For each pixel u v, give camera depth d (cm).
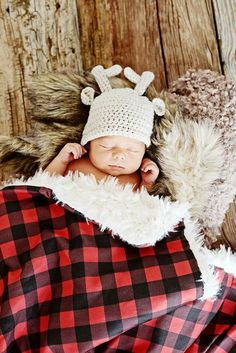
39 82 146
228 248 145
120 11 163
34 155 145
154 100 141
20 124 157
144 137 136
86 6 163
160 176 141
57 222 133
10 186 134
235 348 135
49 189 132
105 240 132
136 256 132
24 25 162
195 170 139
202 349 134
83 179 132
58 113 145
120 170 137
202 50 162
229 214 153
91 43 162
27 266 129
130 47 162
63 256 130
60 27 162
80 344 125
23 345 129
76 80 145
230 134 144
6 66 160
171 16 163
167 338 131
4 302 127
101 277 129
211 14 163
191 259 131
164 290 128
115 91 139
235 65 162
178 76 161
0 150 144
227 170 144
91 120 138
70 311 127
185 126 140
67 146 138
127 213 130
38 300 129
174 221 133
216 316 137
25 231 133
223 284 137
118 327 126
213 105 145
